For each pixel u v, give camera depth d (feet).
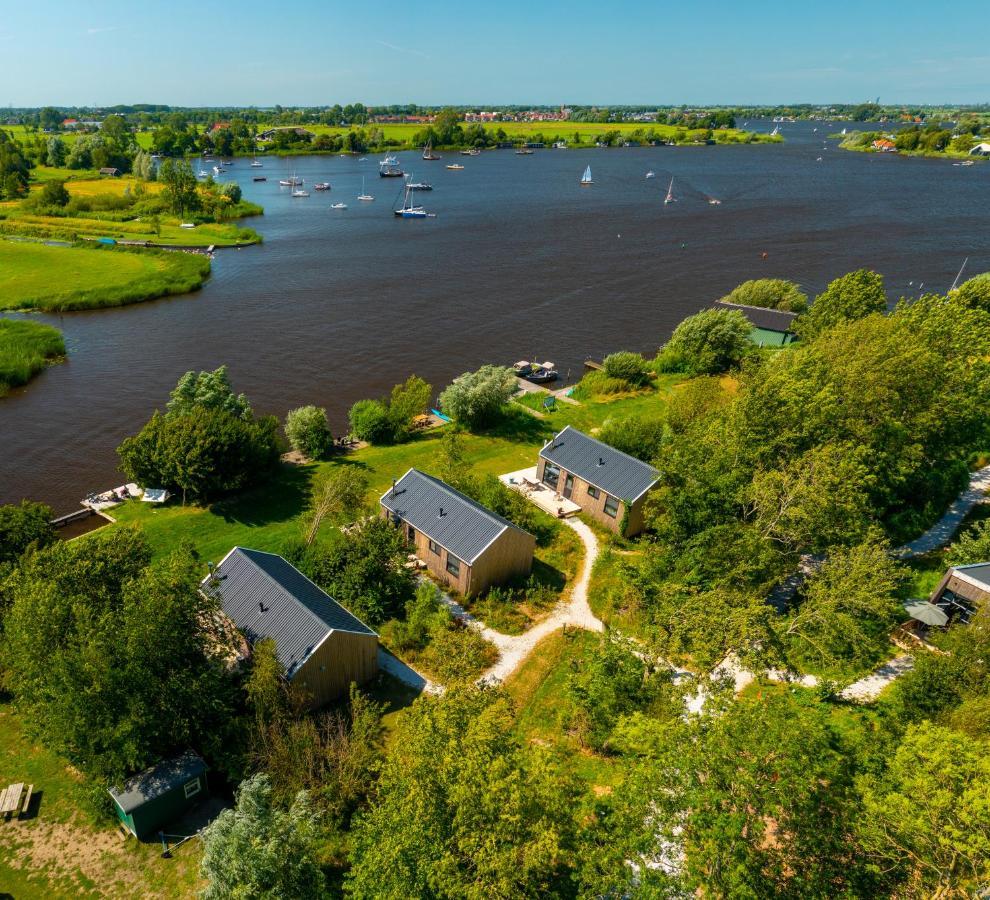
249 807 77.20
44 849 89.71
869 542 125.49
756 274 444.96
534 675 122.21
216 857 73.00
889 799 61.36
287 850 73.31
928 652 111.14
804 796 61.57
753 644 108.88
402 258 487.61
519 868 63.21
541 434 231.09
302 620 112.16
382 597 137.90
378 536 142.10
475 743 70.38
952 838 57.26
